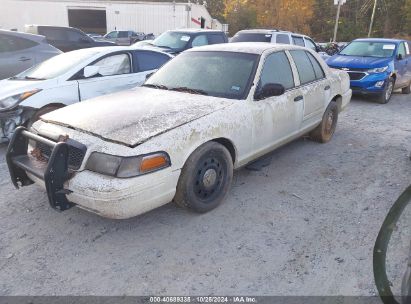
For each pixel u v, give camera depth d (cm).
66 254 335
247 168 494
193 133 362
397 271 304
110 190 315
